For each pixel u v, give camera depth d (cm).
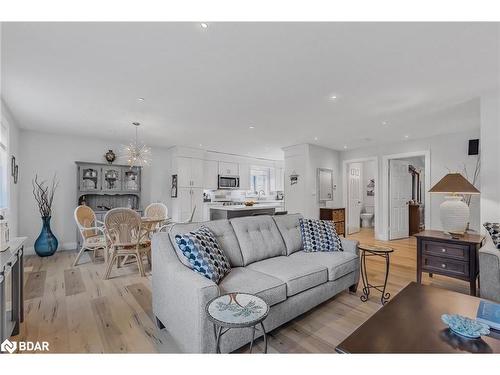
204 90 282
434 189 294
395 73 244
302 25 175
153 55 212
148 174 614
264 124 420
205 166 694
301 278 212
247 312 135
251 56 215
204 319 151
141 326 209
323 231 297
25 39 188
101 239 402
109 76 249
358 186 748
